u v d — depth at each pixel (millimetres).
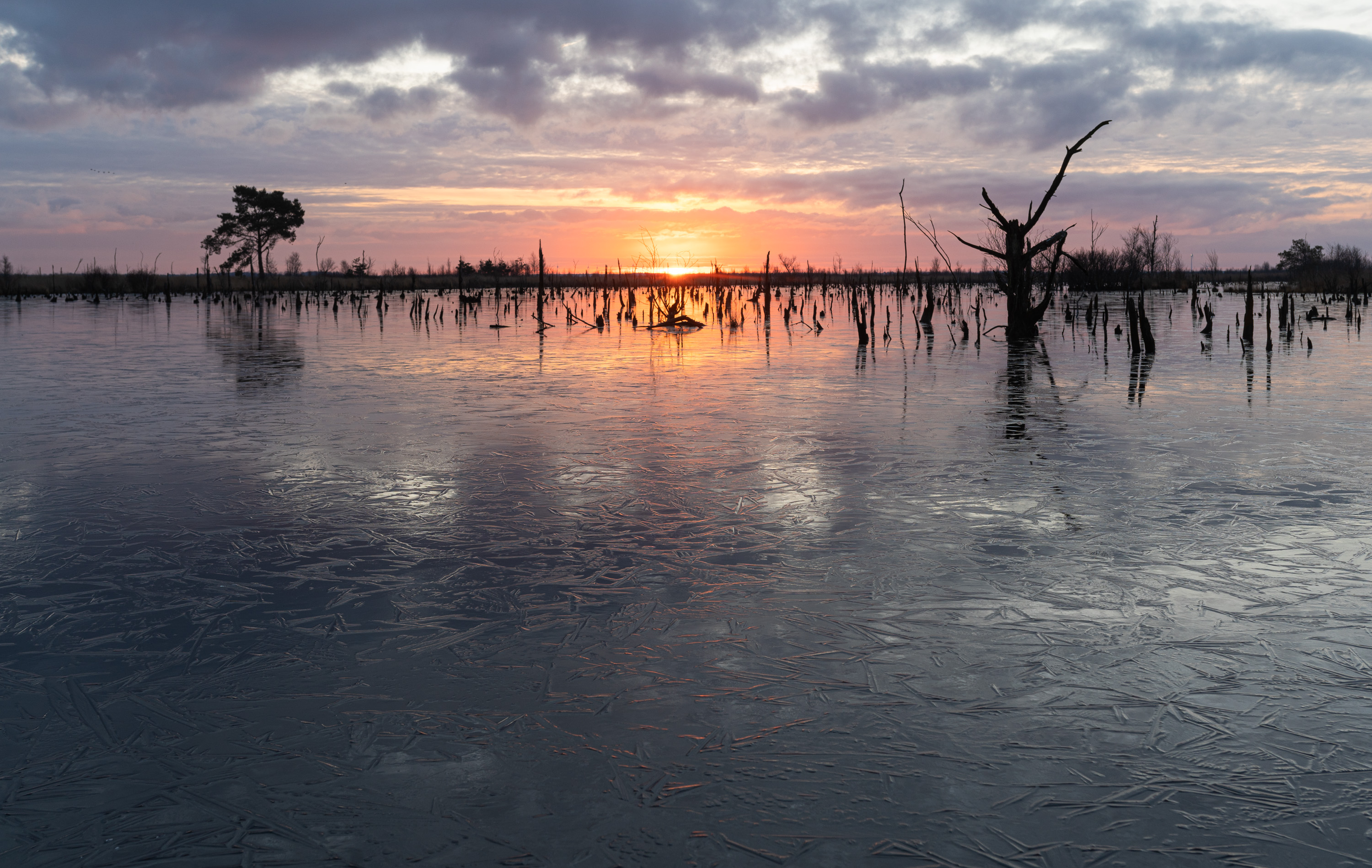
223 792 3361
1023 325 25156
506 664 4402
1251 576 5516
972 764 3447
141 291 70875
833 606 5086
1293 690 4023
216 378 16594
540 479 8242
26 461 9156
